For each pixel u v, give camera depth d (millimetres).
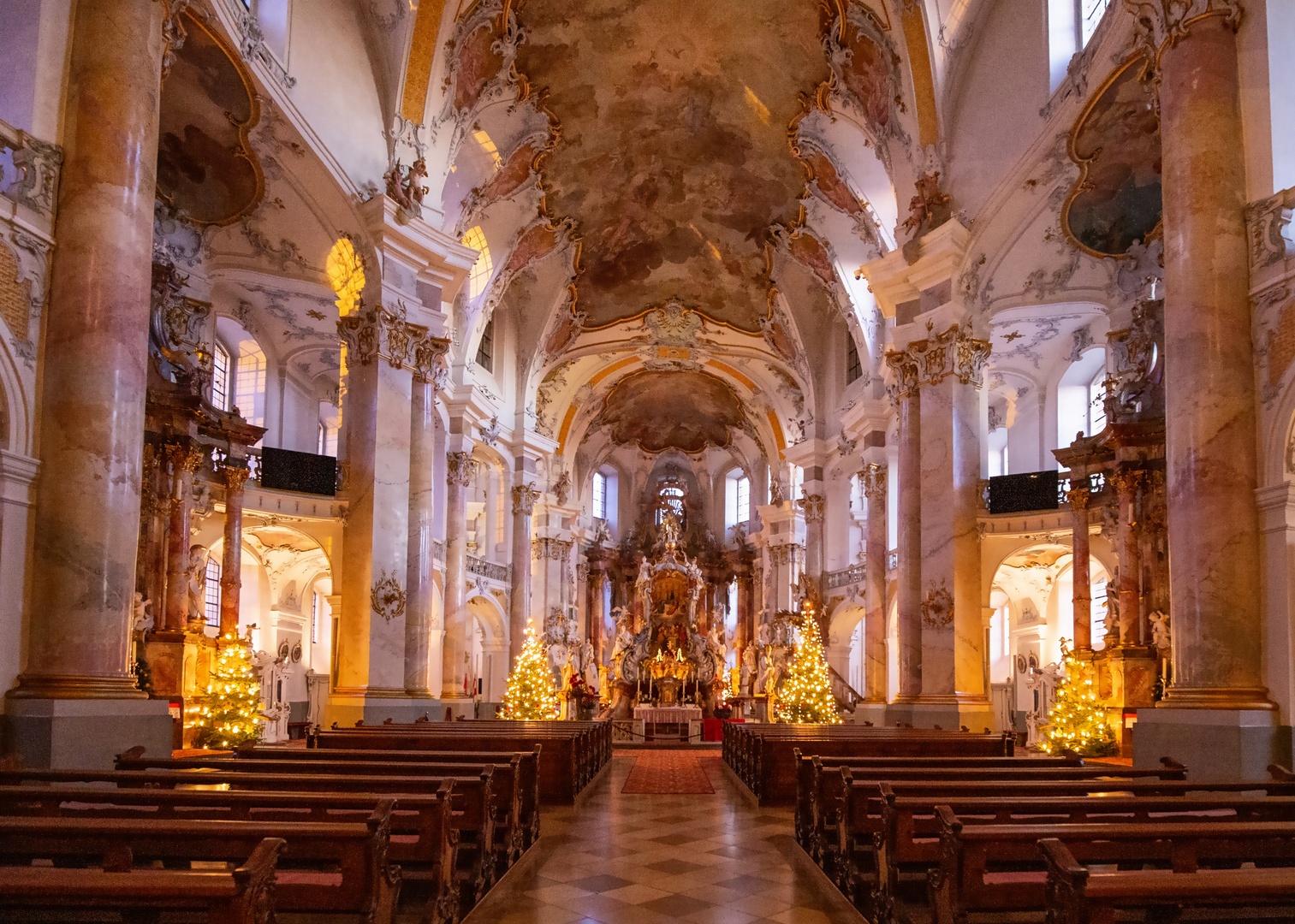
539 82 22094
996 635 27328
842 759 9266
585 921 6812
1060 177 17234
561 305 31203
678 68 23156
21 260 9469
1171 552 10562
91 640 9367
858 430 27922
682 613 41656
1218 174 10508
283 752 9344
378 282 17859
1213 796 8117
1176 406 10555
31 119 9719
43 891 3715
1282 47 10633
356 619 17281
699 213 28859
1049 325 22219
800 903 7371
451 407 25719
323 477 20188
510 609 31750
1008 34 17812
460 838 7977
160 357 16719
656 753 26797
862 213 23312
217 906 3762
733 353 34875
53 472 9477
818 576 32406
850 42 19953
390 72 18094
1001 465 26344
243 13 14430
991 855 5387
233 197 17641
